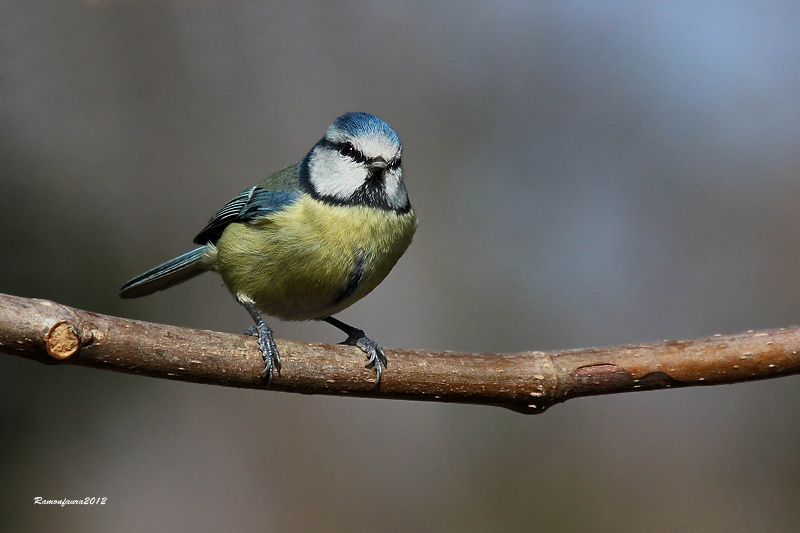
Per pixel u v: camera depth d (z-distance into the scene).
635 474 11.29
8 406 10.88
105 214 12.65
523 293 12.55
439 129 13.48
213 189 13.12
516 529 10.98
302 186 7.43
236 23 13.84
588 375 5.98
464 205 13.08
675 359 5.88
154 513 10.98
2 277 11.80
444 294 12.62
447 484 11.46
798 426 11.29
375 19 14.12
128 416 11.46
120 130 13.12
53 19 13.22
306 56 13.94
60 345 4.96
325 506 11.32
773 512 10.86
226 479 11.38
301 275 7.27
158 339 5.39
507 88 13.64
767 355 5.78
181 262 8.45
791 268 12.09
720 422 11.54
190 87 13.62
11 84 12.92
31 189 12.38
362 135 7.24
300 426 11.88
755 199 12.55
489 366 6.03
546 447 11.59
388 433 11.88
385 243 7.33
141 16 13.58
